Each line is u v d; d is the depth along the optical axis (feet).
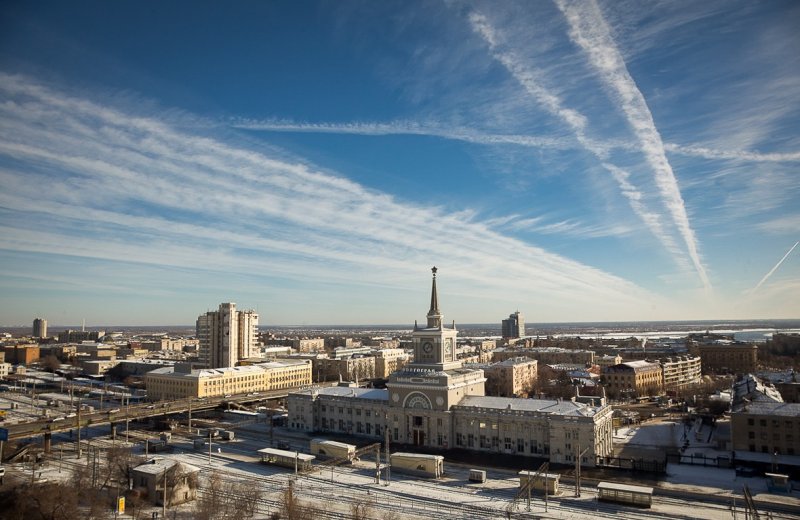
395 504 421.18
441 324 639.76
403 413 607.78
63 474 488.85
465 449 570.87
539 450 534.78
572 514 393.91
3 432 517.55
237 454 581.12
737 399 627.46
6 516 380.58
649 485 454.81
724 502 414.62
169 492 425.28
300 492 451.12
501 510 405.59
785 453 522.88
